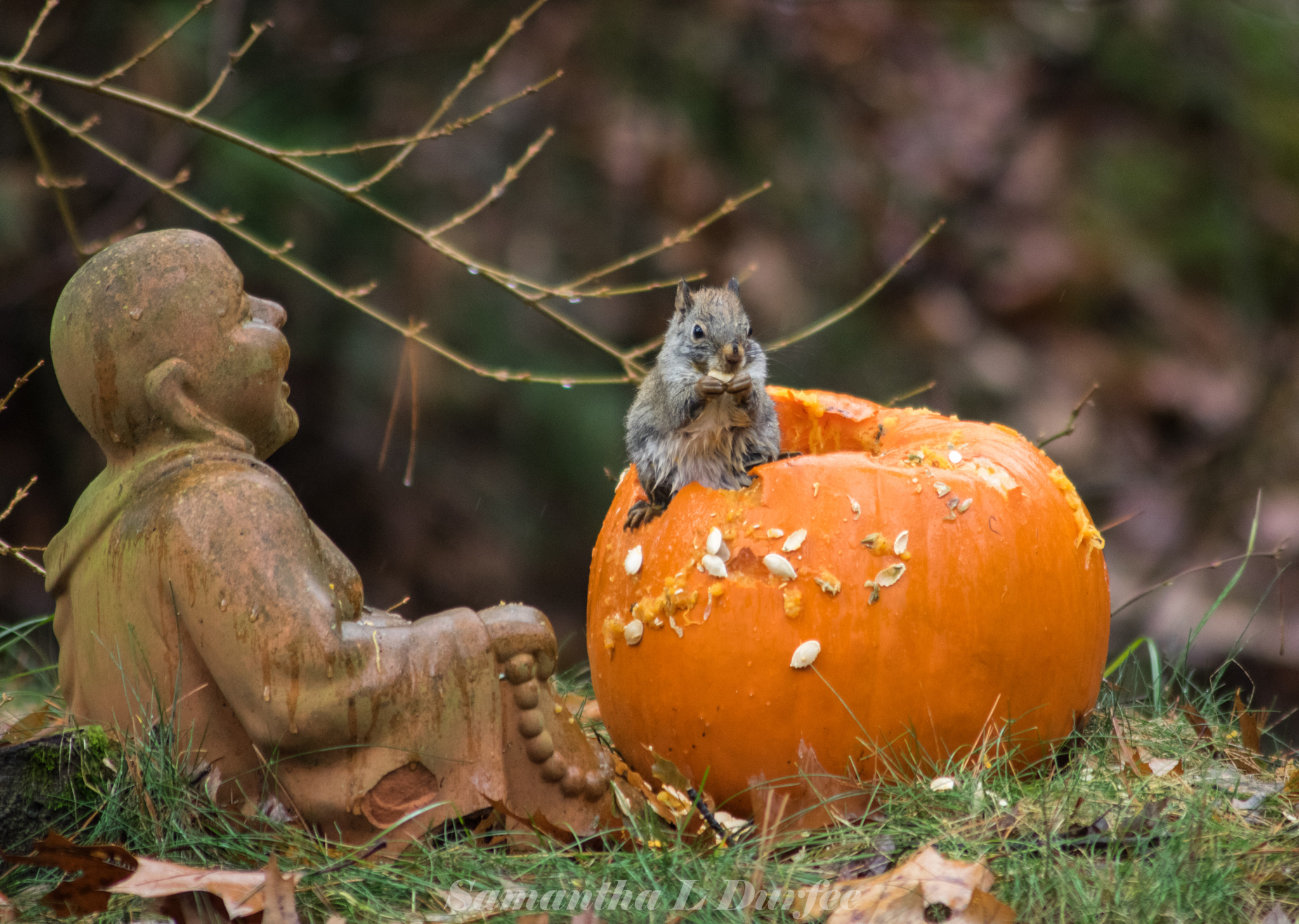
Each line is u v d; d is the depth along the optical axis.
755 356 6.51
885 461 6.21
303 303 13.98
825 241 17.53
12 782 5.19
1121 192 21.75
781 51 17.86
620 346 15.74
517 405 14.86
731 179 16.95
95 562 5.48
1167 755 6.53
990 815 5.46
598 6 16.80
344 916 4.83
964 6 21.19
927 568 5.77
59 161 13.62
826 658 5.76
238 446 5.48
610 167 16.19
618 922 4.79
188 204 7.40
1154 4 21.50
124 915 4.84
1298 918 4.81
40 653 7.91
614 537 6.47
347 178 13.65
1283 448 18.20
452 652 5.38
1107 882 4.84
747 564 5.85
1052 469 6.45
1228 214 21.70
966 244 19.45
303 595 5.17
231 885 4.69
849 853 5.38
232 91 13.34
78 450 14.03
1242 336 20.53
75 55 13.63
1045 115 21.20
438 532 15.34
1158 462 18.92
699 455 6.36
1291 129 22.23
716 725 5.89
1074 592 6.09
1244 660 14.09
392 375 14.19
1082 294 20.08
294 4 14.48
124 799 5.27
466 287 14.75
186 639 5.29
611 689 6.35
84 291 5.44
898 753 5.82
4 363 13.84
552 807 5.66
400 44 14.57
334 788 5.27
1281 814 5.80
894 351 18.00
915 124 19.69
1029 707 5.98
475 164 15.55
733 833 5.75
